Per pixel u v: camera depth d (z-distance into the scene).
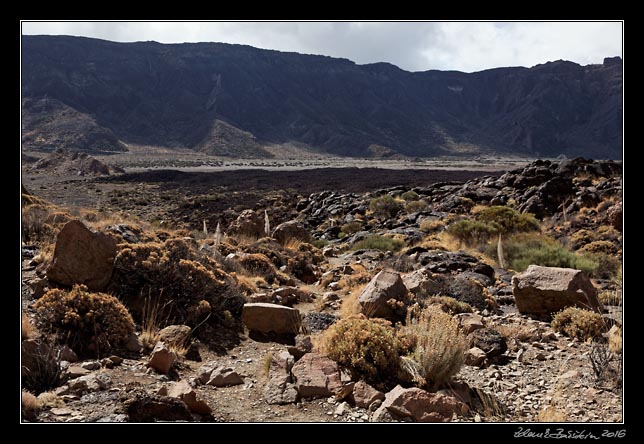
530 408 4.35
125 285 6.40
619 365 4.91
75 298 5.23
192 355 5.40
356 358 4.67
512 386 4.79
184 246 7.52
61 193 50.22
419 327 5.22
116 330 5.20
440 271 10.59
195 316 6.21
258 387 4.57
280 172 81.31
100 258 6.39
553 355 5.67
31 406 3.60
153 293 6.41
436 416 3.93
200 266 6.86
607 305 7.66
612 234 16.08
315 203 35.50
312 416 4.01
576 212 20.62
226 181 65.12
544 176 27.23
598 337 6.17
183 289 6.52
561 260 11.91
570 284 7.12
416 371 4.57
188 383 4.50
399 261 11.52
